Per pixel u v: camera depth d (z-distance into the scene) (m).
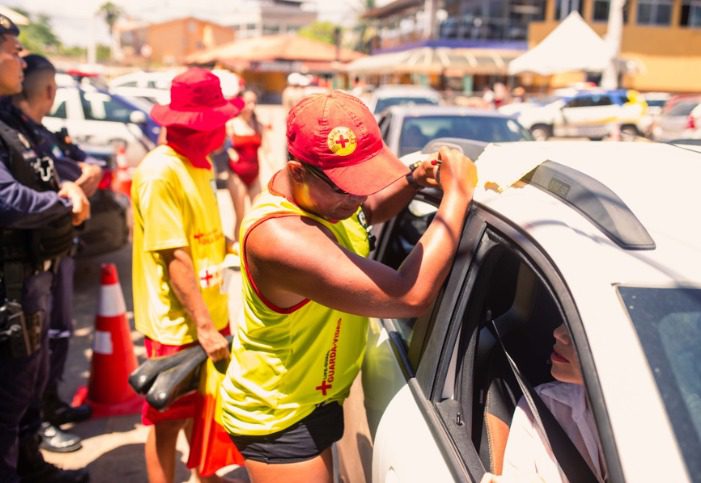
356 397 2.17
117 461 3.43
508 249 1.57
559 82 31.69
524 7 33.12
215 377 2.60
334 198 1.57
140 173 2.53
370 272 1.51
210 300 2.72
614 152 1.96
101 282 3.95
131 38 82.31
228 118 2.56
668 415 1.15
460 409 1.70
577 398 1.62
